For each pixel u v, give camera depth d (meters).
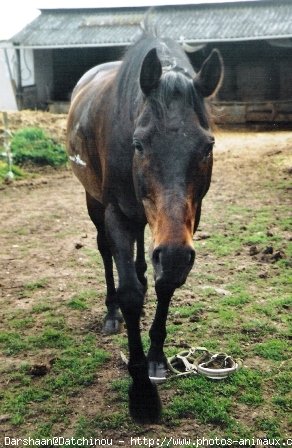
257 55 17.50
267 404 2.97
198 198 2.49
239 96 17.89
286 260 5.11
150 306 4.26
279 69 17.41
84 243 6.05
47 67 19.55
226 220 6.67
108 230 3.07
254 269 4.97
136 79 2.85
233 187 8.73
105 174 3.10
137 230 3.20
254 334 3.74
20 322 4.08
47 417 2.94
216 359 3.42
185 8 19.59
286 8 18.39
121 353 3.47
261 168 10.21
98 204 4.00
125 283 2.86
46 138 11.88
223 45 17.59
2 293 4.68
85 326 3.99
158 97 2.40
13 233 6.52
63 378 3.28
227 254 5.41
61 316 4.17
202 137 2.35
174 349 3.55
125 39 17.36
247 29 16.73
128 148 2.83
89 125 3.59
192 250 2.23
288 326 3.85
